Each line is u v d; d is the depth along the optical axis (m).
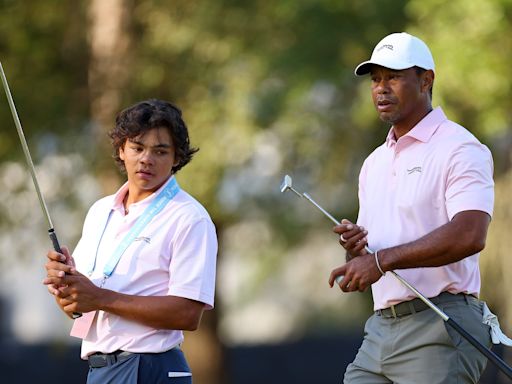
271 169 48.12
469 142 16.80
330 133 46.72
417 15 42.00
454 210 16.45
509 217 46.25
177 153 16.39
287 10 43.12
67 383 66.94
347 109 46.00
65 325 71.00
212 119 44.50
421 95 17.28
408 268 16.41
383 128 46.31
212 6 44.84
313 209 49.81
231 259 62.06
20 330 100.12
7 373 67.19
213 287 16.09
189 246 15.96
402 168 17.20
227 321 81.06
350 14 43.81
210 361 51.53
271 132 46.50
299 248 52.75
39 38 49.09
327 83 44.69
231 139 44.56
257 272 60.25
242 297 80.81
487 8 39.72
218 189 45.34
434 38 40.66
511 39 41.34
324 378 67.81
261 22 45.16
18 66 49.06
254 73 44.31
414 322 16.94
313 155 46.69
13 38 48.78
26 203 49.81
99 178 46.75
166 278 16.03
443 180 16.78
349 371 17.89
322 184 48.00
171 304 15.71
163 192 16.28
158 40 45.06
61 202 49.25
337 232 17.05
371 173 17.78
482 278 45.94
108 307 15.64
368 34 43.44
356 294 57.84
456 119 41.00
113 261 16.06
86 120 49.19
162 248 15.98
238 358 67.81
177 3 45.78
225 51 44.91
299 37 44.31
